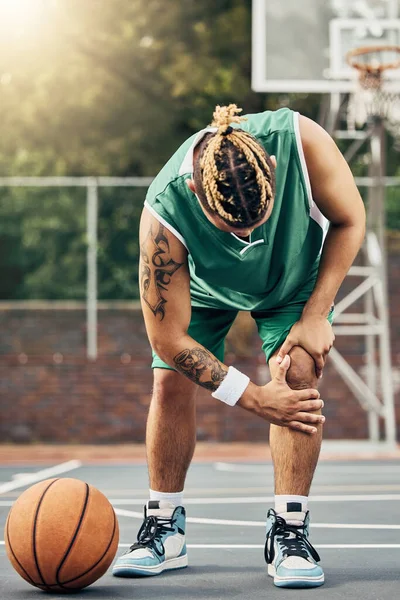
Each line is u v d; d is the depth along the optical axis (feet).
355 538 16.30
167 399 12.59
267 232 11.23
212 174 10.07
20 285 47.34
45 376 46.24
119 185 47.19
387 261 46.62
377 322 42.29
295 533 11.93
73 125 59.82
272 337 12.12
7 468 34.76
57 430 46.06
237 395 11.48
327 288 11.63
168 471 12.84
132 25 59.21
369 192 41.14
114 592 11.44
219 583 11.98
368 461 36.42
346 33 38.99
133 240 47.01
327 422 45.55
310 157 11.28
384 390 40.68
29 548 11.01
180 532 13.03
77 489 11.44
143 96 59.93
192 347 11.46
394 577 12.32
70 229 47.21
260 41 39.06
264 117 11.43
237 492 25.52
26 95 59.11
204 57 57.88
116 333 46.55
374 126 40.04
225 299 12.21
